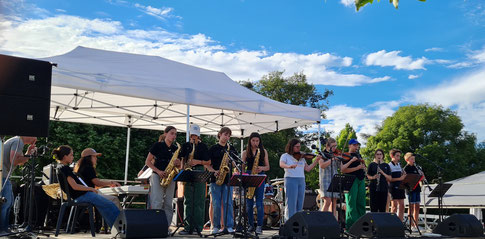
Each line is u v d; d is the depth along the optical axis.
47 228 8.96
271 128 14.23
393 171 9.31
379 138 39.53
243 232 6.88
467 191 15.06
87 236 7.10
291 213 7.51
